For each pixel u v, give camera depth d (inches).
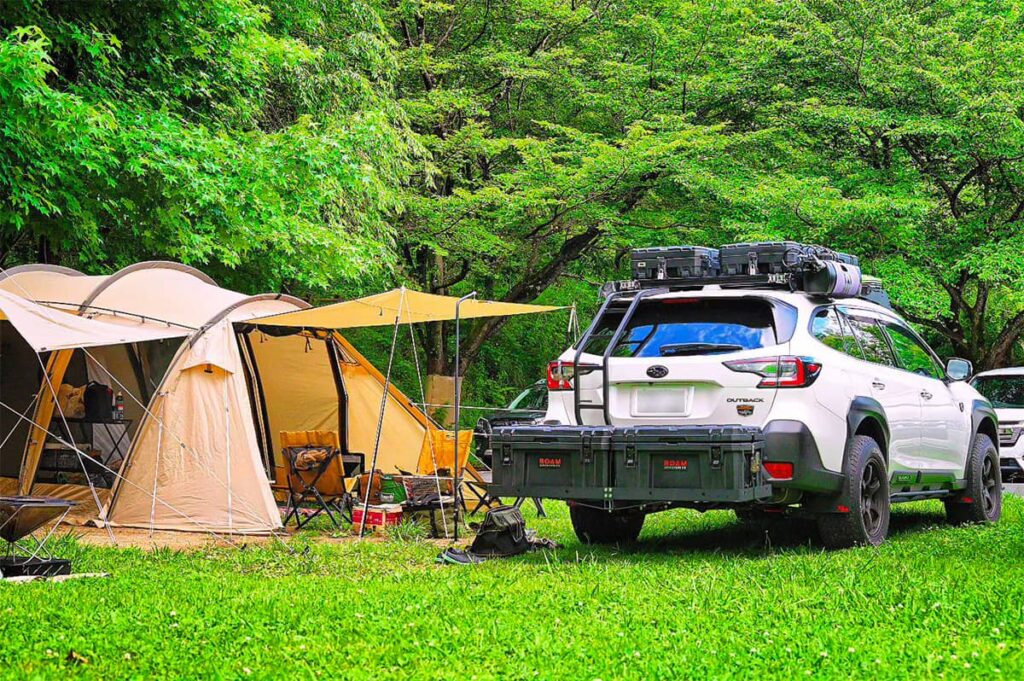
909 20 828.0
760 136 852.0
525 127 991.0
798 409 303.0
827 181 807.7
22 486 432.5
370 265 705.6
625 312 332.8
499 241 886.4
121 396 461.7
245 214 576.7
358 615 224.8
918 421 367.2
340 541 373.1
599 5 984.3
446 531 395.5
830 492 314.3
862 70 856.9
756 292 319.6
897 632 204.1
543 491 304.5
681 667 183.2
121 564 313.4
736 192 806.5
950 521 417.7
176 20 592.4
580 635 208.4
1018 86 805.2
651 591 252.5
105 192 543.2
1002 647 186.9
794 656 189.8
